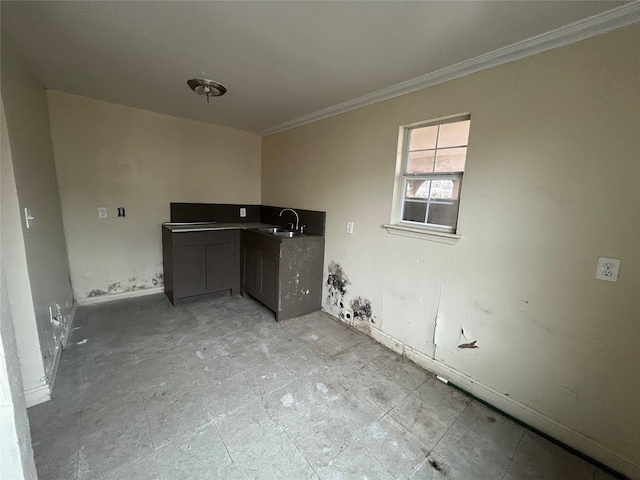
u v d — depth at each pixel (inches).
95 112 114.8
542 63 61.1
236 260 138.9
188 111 125.0
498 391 72.8
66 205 113.0
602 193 55.4
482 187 72.4
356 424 65.2
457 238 77.3
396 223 95.2
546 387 65.2
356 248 108.7
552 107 60.4
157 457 54.7
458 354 80.4
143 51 72.6
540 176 62.9
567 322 61.4
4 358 28.0
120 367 81.7
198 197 145.9
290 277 114.7
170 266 125.1
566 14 52.3
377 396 75.0
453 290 80.1
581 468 57.6
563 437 62.8
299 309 120.0
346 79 85.3
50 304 80.7
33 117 82.0
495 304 72.1
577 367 60.7
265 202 162.1
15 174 61.2
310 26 60.1
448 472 55.0
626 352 54.7
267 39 65.6
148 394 71.3
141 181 129.4
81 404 67.1
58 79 92.6
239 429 62.1
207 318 115.1
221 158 150.4
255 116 128.2
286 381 78.8
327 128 117.9
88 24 61.1
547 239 62.9
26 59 77.0
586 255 58.0
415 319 90.4
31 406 65.7
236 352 91.9
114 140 120.6
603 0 48.1
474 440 62.9
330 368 85.8
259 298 125.6
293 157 138.3
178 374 79.7
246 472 52.7
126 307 122.1
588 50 55.3
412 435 63.2
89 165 116.3
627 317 54.2
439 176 84.2
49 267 82.7
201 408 67.5
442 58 70.4
